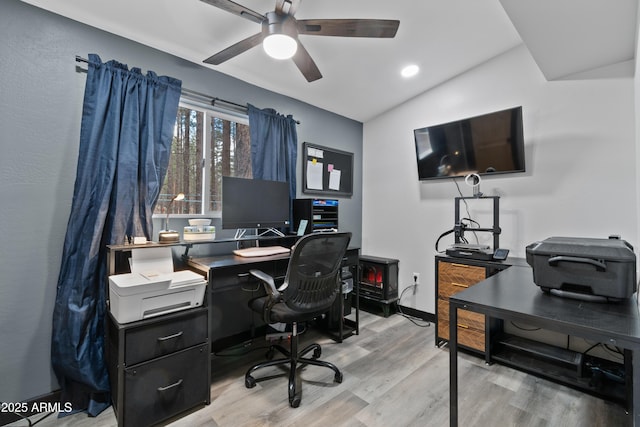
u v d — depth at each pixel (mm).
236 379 1979
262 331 2674
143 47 1981
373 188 3555
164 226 2102
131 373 1449
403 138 3256
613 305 1196
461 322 2336
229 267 1851
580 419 1606
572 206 2219
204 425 1544
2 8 1526
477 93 2678
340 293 2510
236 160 2566
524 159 2385
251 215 2332
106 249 1729
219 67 2338
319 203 2732
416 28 2115
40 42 1621
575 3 1526
